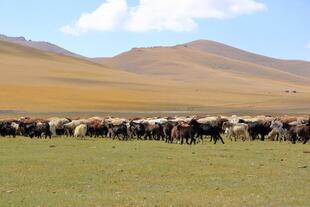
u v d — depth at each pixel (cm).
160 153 3130
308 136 3953
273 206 1714
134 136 4634
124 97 12962
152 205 1723
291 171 2414
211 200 1800
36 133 4600
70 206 1708
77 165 2598
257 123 4341
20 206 1702
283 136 4275
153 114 9512
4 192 1930
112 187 2045
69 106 10888
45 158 2872
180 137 3869
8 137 4634
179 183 2130
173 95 14425
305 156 3003
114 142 4019
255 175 2306
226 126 4838
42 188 2017
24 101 11231
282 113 10200
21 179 2209
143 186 2069
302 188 2006
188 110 10925
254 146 3647
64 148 3456
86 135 4709
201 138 4047
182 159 2831
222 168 2506
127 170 2445
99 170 2447
